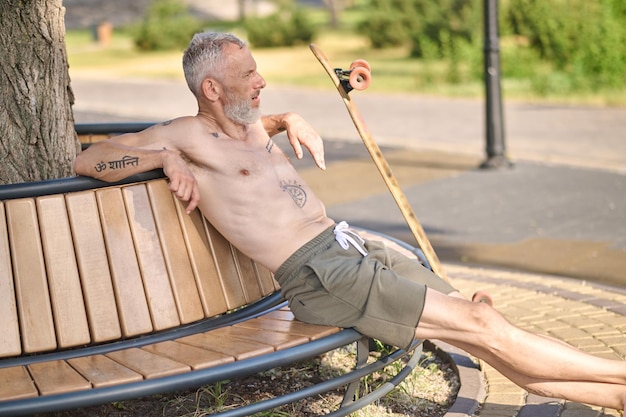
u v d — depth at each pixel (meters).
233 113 4.41
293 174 4.61
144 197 4.38
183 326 4.65
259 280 4.74
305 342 4.06
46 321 4.13
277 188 4.47
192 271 4.45
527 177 11.91
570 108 18.22
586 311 6.40
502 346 4.14
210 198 4.42
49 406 3.48
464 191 11.24
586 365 4.14
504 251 8.54
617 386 4.17
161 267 4.36
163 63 32.19
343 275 4.25
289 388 5.21
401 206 4.96
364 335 4.25
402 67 27.42
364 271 4.23
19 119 4.95
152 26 38.19
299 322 4.40
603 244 8.62
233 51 4.39
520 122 16.67
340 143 15.06
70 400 3.50
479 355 4.26
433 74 23.83
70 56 36.44
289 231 4.41
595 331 5.94
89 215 4.25
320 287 4.30
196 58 4.40
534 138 14.95
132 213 4.34
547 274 7.74
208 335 4.28
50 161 5.07
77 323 4.18
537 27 23.27
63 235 4.20
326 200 11.03
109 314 4.23
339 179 12.23
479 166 12.55
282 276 4.41
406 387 5.14
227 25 48.75
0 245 4.11
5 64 4.88
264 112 18.95
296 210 4.46
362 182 11.99
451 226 9.59
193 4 56.81
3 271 4.10
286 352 3.90
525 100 19.64
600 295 6.85
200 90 4.41
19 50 4.89
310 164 13.30
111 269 4.26
